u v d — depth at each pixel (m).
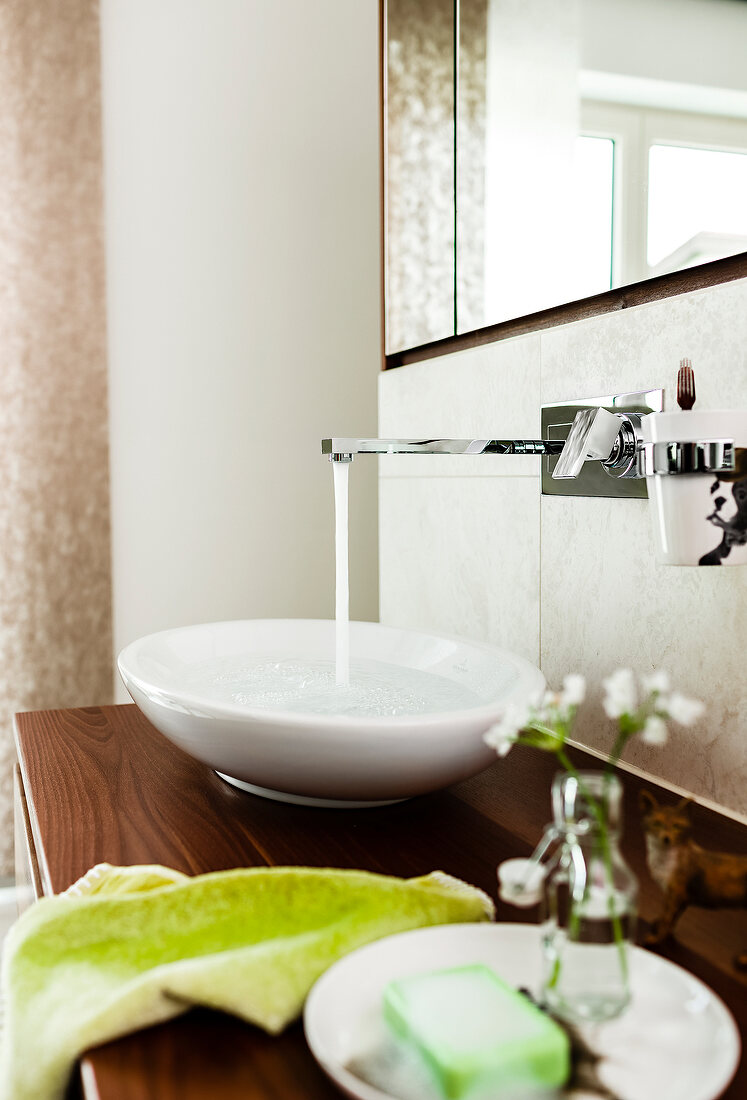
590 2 0.95
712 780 0.81
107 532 1.80
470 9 1.16
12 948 0.52
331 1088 0.43
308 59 1.89
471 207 1.19
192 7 1.79
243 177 1.85
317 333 1.93
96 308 1.76
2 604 1.75
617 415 0.81
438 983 0.46
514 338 1.08
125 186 1.78
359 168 1.94
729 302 0.77
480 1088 0.40
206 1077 0.43
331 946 0.51
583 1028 0.45
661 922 0.55
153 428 1.83
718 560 0.66
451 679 0.97
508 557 1.11
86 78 1.72
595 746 0.97
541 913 0.49
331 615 1.98
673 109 0.84
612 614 0.93
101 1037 0.45
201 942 0.53
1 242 1.70
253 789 0.82
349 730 0.66
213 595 1.89
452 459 1.23
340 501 0.96
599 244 0.95
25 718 1.09
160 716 0.76
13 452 1.73
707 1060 0.43
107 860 0.67
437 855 0.69
